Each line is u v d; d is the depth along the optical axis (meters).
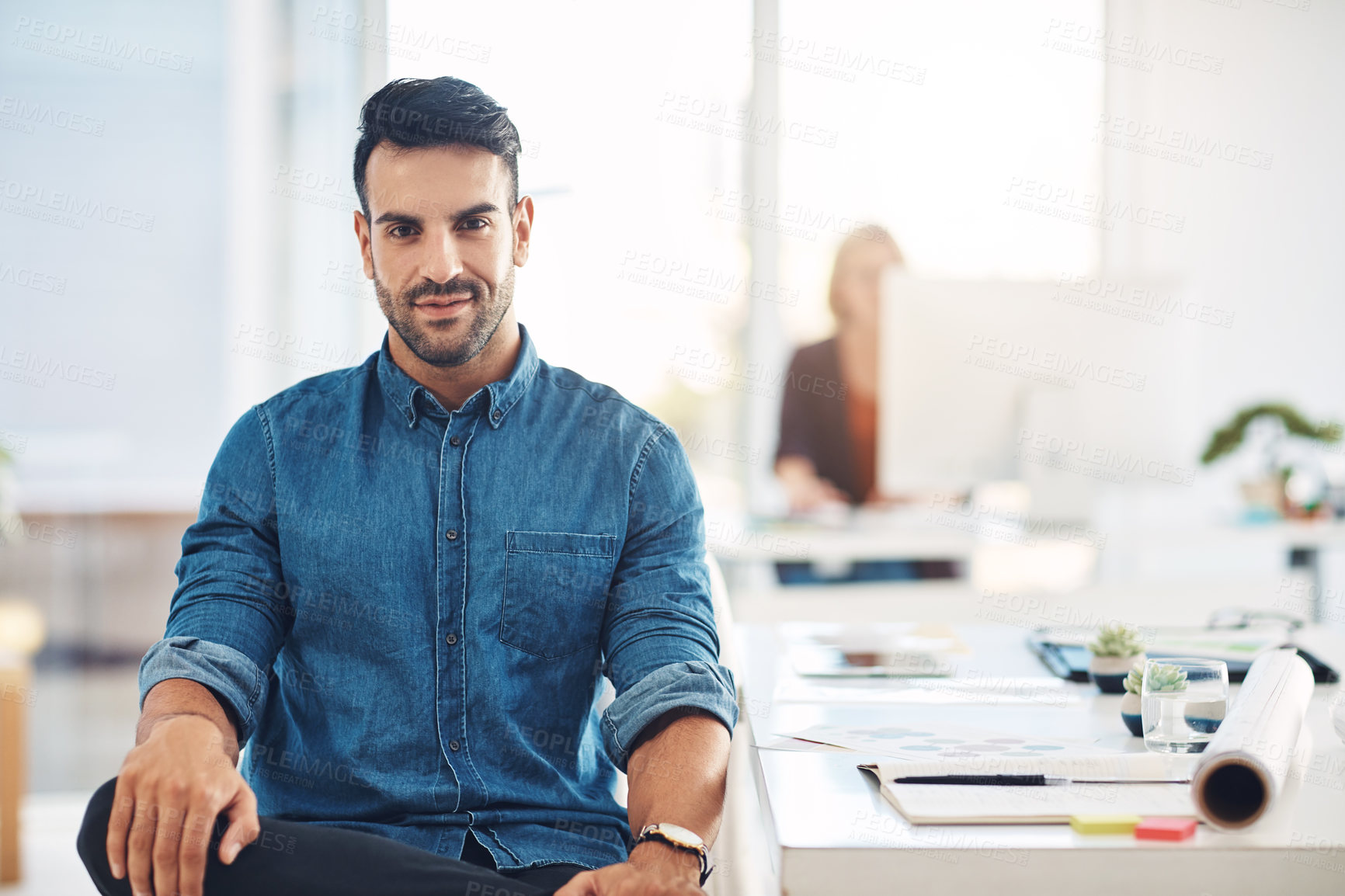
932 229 3.51
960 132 3.49
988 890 0.79
